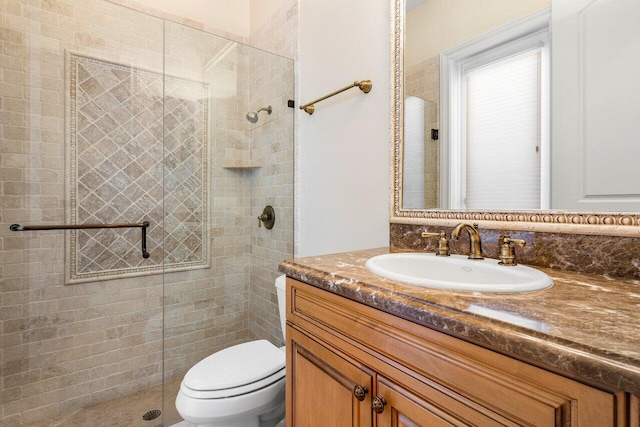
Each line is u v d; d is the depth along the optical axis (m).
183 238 1.96
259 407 1.17
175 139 1.93
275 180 2.02
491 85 1.01
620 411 0.36
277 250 2.01
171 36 1.90
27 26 1.55
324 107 1.68
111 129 1.76
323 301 0.84
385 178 1.35
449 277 0.96
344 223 1.56
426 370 0.58
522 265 0.87
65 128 1.65
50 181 1.62
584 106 0.82
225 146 2.09
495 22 1.00
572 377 0.40
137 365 1.84
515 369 0.46
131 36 1.80
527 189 0.93
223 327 2.08
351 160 1.52
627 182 0.75
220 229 2.08
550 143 0.88
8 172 1.52
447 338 0.54
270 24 2.16
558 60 0.87
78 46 1.67
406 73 1.26
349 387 0.74
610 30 0.78
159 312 1.90
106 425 1.57
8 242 1.53
